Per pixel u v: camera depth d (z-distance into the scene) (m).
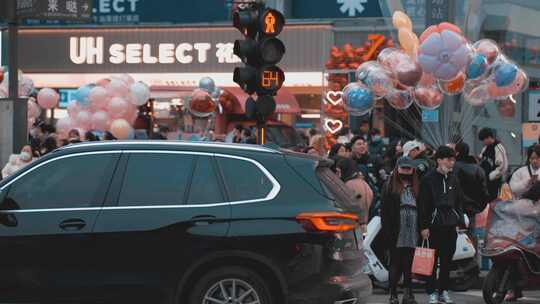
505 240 13.13
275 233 10.00
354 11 34.25
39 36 35.62
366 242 14.79
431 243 13.48
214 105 24.11
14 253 10.19
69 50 35.38
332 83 27.89
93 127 23.28
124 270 10.09
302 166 10.31
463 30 23.41
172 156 10.41
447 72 18.70
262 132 14.92
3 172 17.67
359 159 17.83
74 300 10.13
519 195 14.94
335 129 27.50
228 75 33.97
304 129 33.06
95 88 23.27
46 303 10.16
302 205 10.10
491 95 19.91
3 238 10.20
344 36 33.44
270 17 14.76
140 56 34.72
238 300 10.05
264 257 9.98
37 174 10.46
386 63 19.73
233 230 10.02
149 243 10.07
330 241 10.02
